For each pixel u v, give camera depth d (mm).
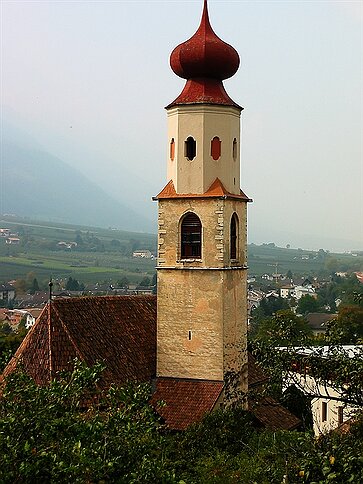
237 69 43312
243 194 44844
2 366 22750
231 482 29875
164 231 42219
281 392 28203
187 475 29141
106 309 43125
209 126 41781
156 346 44094
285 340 27906
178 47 42656
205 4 42969
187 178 41875
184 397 40781
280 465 27203
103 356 39562
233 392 42031
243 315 43969
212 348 41281
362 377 23578
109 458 18109
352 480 16953
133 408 20000
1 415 19125
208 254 41312
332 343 25125
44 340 37844
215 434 36125
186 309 41781
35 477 17047
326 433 21531
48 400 19547
